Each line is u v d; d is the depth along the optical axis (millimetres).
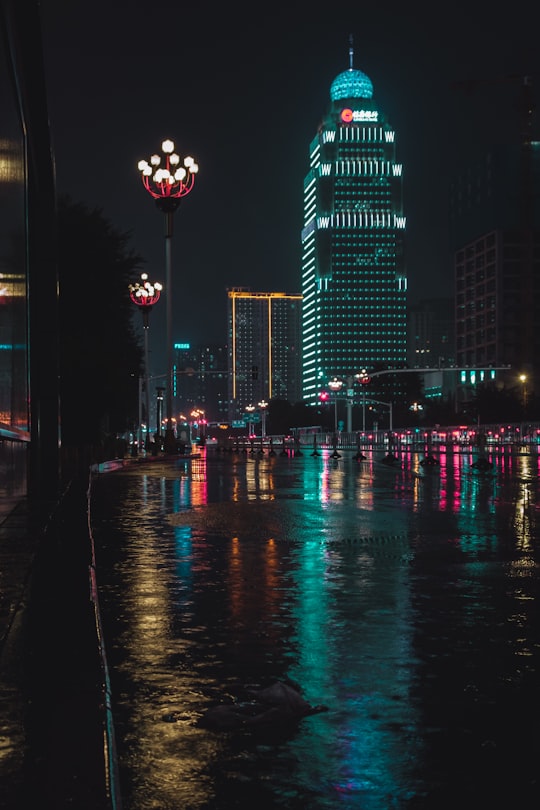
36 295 23297
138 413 79250
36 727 4129
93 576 9070
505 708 5277
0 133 13188
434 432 123438
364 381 101812
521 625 7770
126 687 5703
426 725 4941
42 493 22703
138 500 23078
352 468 44844
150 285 67812
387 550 12992
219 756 4418
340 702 5402
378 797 3920
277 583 10070
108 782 3400
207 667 6250
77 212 53500
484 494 24906
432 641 7125
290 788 4016
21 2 14453
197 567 11281
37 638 6199
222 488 28297
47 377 23406
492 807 3805
